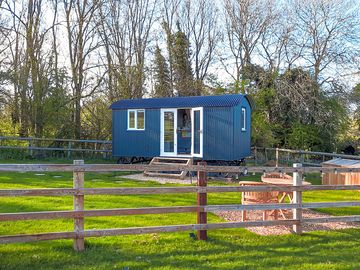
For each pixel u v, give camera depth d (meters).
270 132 22.28
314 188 6.84
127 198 9.35
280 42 26.80
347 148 26.22
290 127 24.23
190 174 13.33
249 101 17.19
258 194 7.55
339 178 13.29
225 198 9.78
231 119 14.66
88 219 7.25
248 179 14.38
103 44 24.62
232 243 6.18
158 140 16.22
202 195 6.18
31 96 21.14
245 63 28.28
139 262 5.17
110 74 24.59
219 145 14.85
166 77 30.44
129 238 6.19
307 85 23.73
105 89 24.38
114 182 12.26
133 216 7.58
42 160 18.77
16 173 13.62
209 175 14.74
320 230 7.17
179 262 5.24
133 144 16.81
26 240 5.12
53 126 21.67
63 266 4.95
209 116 15.03
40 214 5.24
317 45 25.36
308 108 23.58
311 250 6.00
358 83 24.98
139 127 16.69
